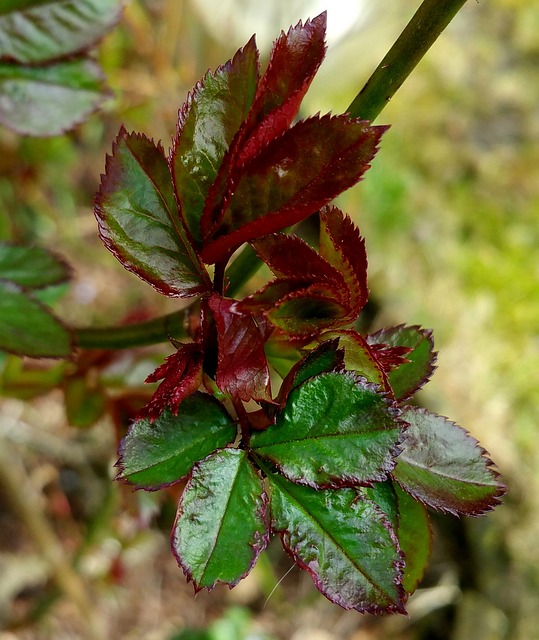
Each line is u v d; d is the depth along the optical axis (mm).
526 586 600
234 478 181
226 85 192
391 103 799
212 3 563
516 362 682
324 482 180
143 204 195
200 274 195
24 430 613
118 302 670
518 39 868
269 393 182
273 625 629
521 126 811
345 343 187
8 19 298
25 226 633
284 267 184
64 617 619
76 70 306
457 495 197
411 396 209
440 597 605
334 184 180
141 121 551
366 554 179
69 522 617
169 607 640
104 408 353
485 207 758
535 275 722
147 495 358
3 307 276
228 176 183
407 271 710
